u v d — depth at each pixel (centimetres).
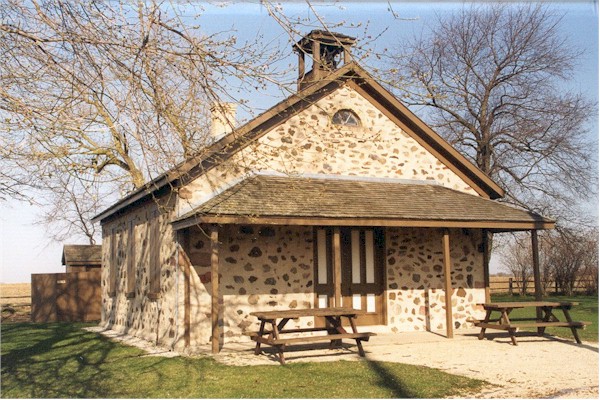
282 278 1360
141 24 632
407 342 1319
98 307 2373
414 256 1538
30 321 2361
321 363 1055
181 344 1220
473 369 1006
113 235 1909
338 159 1485
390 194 1445
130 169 1518
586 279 3381
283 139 1422
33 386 925
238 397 809
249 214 1152
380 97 1556
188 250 1258
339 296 1252
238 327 1295
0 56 695
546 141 2731
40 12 625
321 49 1498
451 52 2845
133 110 652
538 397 805
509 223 1434
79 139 794
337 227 1270
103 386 902
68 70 656
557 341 1356
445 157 1631
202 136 718
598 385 880
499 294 3547
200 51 643
